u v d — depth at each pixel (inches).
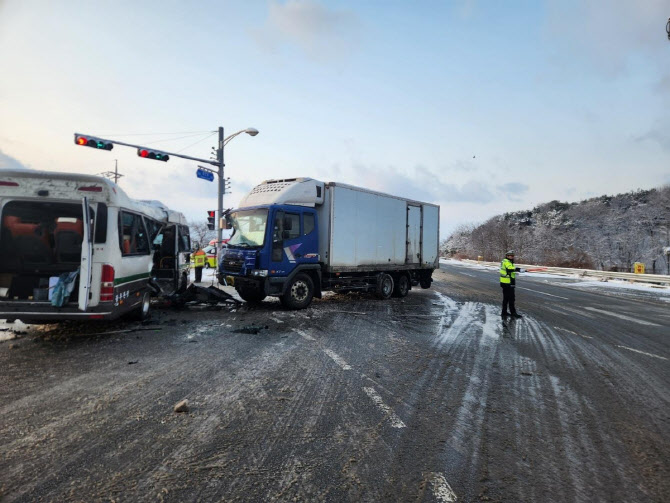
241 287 411.8
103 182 262.7
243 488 107.2
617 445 138.2
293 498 103.2
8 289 270.1
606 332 343.6
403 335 308.5
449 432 145.1
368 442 135.6
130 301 301.4
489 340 299.1
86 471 113.7
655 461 127.4
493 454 129.6
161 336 285.3
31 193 254.4
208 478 111.6
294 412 159.2
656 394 191.2
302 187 422.0
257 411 159.2
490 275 1157.1
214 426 144.9
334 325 339.6
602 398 184.1
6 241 270.4
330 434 140.7
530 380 207.5
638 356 263.3
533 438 142.1
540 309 470.3
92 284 257.3
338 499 103.3
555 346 285.3
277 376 202.8
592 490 110.3
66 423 144.7
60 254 279.1
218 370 210.2
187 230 482.0
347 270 461.1
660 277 865.5
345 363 228.5
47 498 100.7
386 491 107.4
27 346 252.4
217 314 381.4
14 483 106.9
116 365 215.6
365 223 485.4
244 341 275.7
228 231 435.8
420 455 127.7
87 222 251.0
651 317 438.0
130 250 300.8
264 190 431.8
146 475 112.4
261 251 386.9
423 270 625.0
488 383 201.3
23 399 166.6
